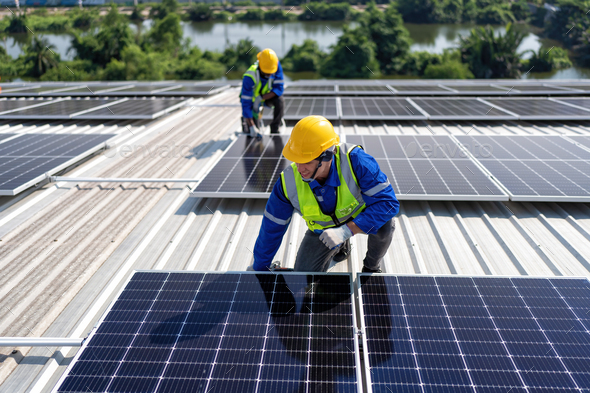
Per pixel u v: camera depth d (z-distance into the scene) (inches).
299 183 126.3
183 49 2674.7
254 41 2608.3
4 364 120.2
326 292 124.7
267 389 94.7
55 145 289.6
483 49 2037.4
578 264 161.8
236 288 127.8
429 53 2220.7
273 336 109.2
